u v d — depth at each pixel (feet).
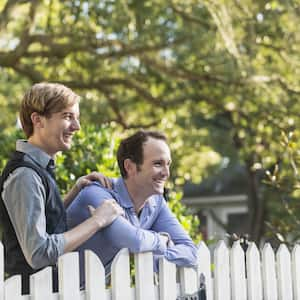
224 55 57.21
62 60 57.67
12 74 65.05
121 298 17.74
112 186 20.31
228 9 48.55
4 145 31.58
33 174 17.22
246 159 65.77
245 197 123.34
